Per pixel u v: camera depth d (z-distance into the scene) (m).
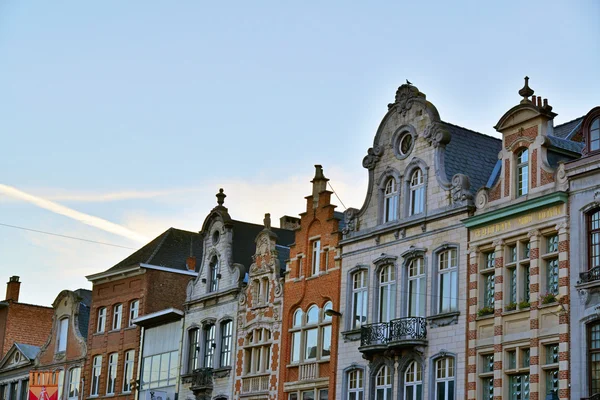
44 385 71.56
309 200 51.38
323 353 48.34
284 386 50.09
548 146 38.91
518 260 38.91
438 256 42.81
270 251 53.62
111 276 68.06
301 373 49.28
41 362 74.50
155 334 62.75
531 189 39.00
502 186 40.28
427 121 44.66
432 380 41.66
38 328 84.69
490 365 39.50
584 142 37.41
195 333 58.91
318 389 48.16
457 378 40.41
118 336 66.50
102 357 67.69
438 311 42.19
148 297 65.06
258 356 53.09
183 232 69.75
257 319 53.25
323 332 48.75
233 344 54.78
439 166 43.47
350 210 48.00
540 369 37.03
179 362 59.22
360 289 46.78
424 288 43.06
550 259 37.94
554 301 37.00
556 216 37.56
